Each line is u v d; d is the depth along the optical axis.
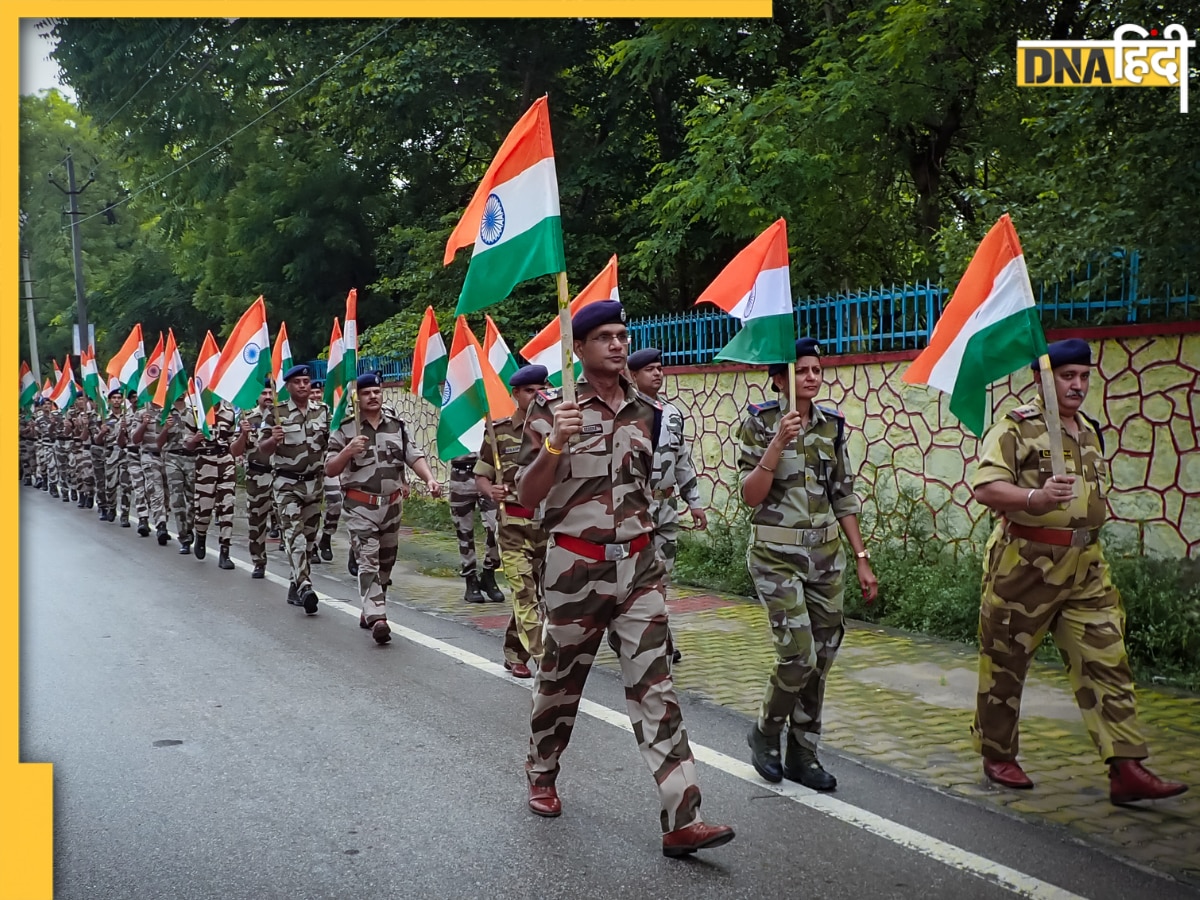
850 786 5.02
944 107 13.16
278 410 9.95
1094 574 4.82
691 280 17.91
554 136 19.20
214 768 5.46
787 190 13.03
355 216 24.50
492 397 8.89
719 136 13.09
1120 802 4.71
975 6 11.29
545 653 4.59
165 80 25.70
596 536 4.39
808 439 5.01
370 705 6.62
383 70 18.42
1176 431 7.36
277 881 4.14
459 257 18.84
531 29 18.41
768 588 4.94
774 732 5.05
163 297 32.56
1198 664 6.77
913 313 9.45
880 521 9.72
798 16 15.81
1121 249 7.56
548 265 4.48
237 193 25.06
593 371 4.41
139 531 16.73
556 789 5.05
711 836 4.17
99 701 6.77
